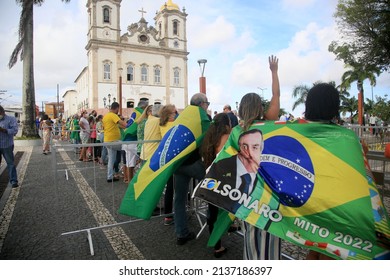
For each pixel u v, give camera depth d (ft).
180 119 11.65
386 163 11.09
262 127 7.72
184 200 11.89
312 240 6.60
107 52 151.53
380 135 18.79
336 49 49.32
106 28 150.71
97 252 11.13
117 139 23.20
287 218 6.91
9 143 20.83
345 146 6.75
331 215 6.52
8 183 22.82
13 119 21.01
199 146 11.35
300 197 6.84
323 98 7.02
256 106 8.13
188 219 14.64
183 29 171.01
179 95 170.60
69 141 54.29
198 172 11.35
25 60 56.80
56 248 11.47
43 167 30.30
